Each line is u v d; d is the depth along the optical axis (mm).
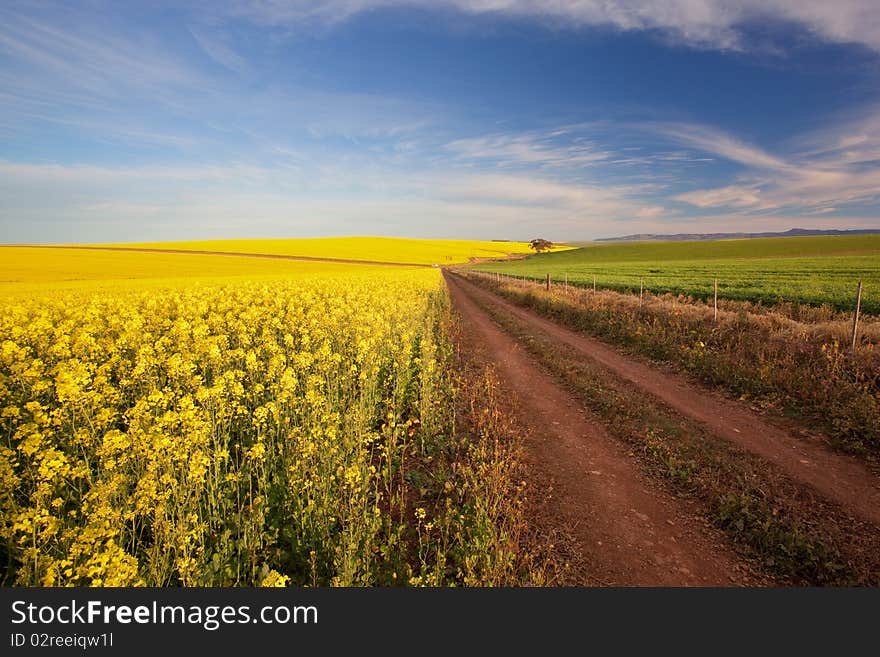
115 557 3492
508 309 29109
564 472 7109
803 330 13125
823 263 50062
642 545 5406
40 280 45750
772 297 24172
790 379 10406
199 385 7770
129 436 5266
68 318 15398
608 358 14711
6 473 4355
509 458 7145
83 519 4773
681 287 31531
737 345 13148
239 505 5203
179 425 5828
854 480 6770
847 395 9211
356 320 13719
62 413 6008
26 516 3732
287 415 6871
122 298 21266
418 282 35125
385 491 6395
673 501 6379
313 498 5242
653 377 12422
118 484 4555
